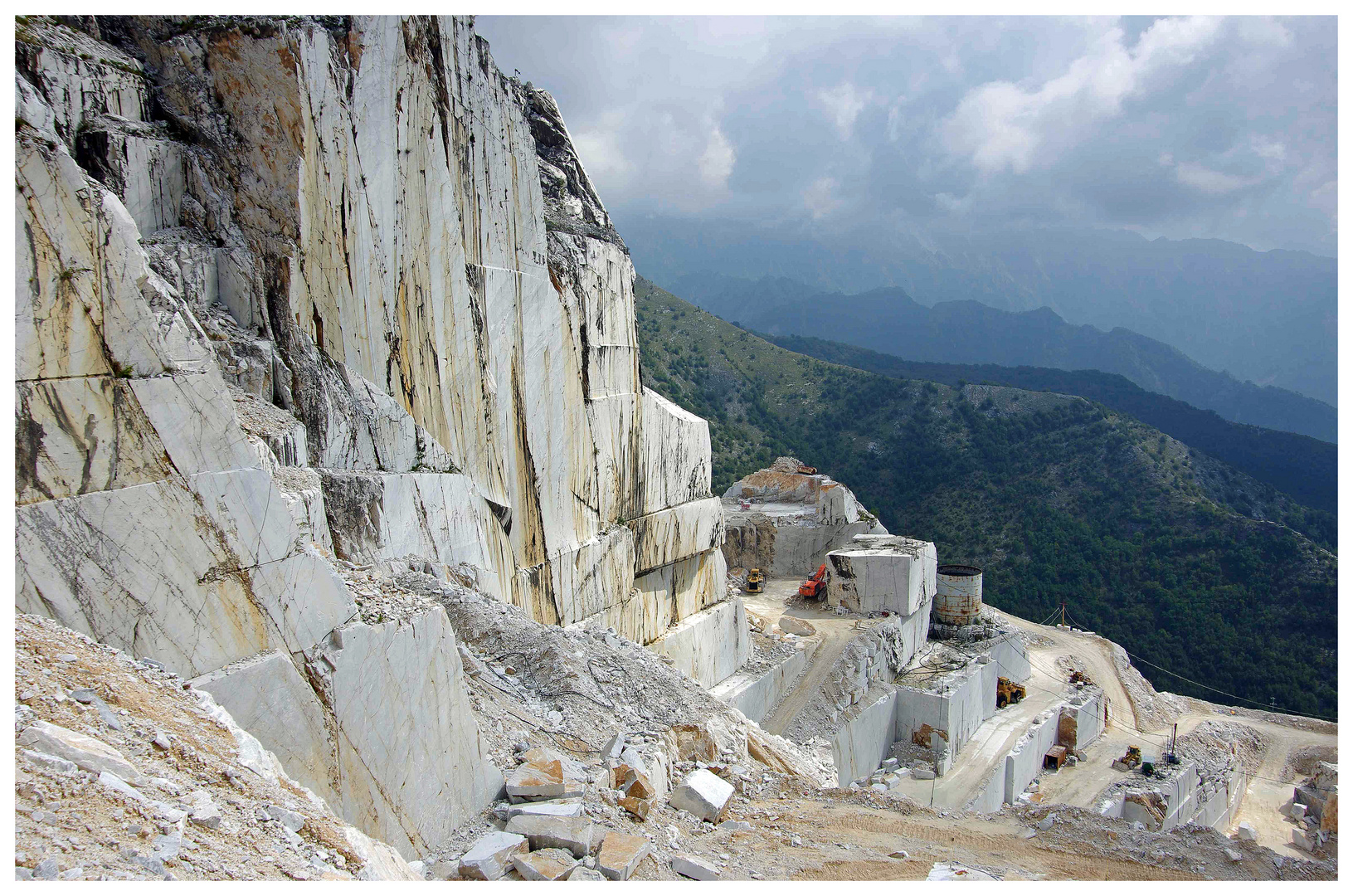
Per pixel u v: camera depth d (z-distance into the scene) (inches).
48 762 239.5
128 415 329.7
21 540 297.3
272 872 247.6
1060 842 511.2
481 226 821.2
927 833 510.6
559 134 1149.1
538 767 454.3
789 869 424.8
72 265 318.3
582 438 991.6
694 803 488.7
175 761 275.1
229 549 350.6
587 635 655.8
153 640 324.5
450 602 619.8
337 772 361.4
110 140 592.7
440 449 749.9
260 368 603.2
